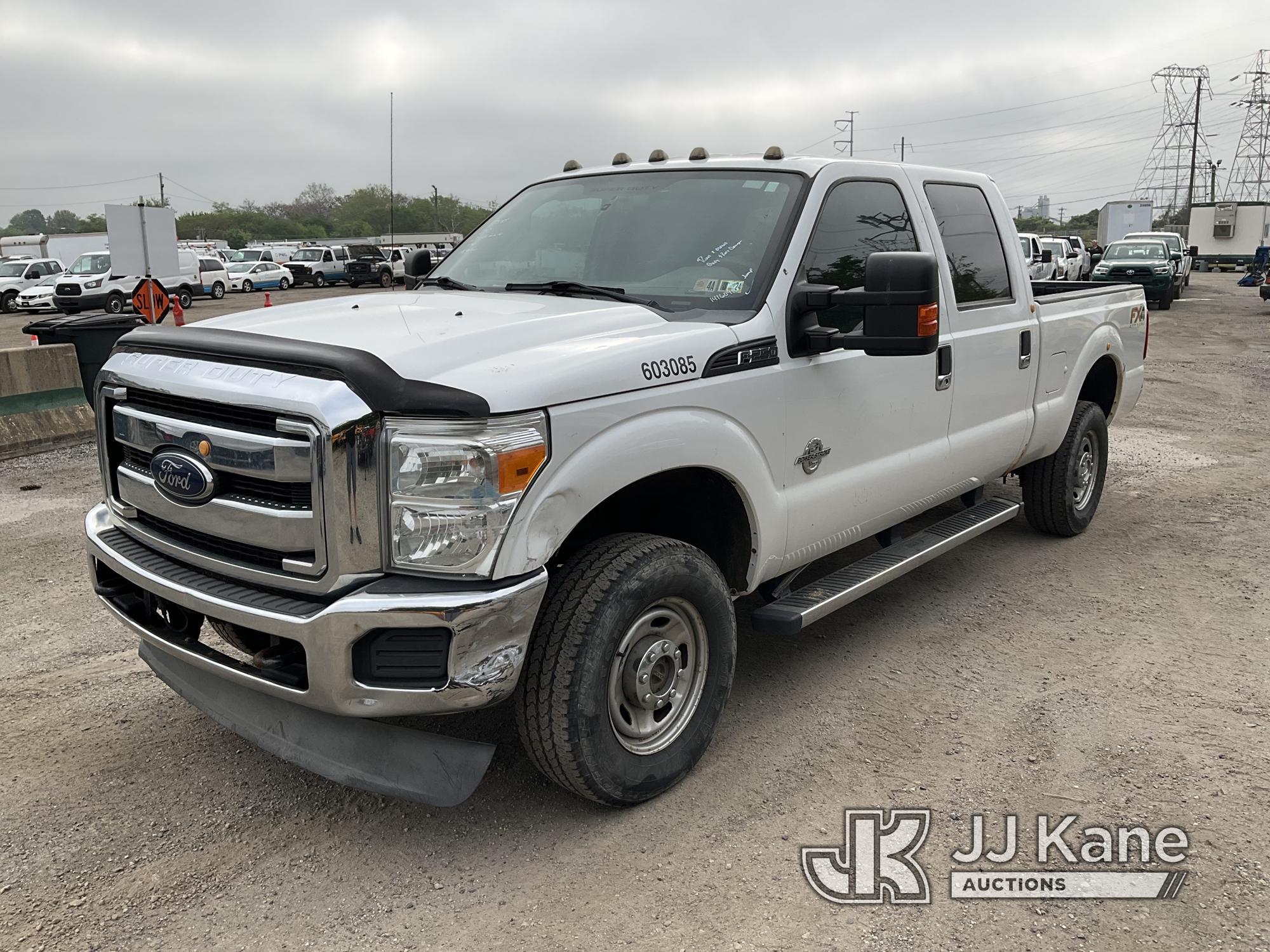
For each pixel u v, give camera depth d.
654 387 3.09
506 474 2.69
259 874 2.95
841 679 4.22
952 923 2.70
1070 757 3.57
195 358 3.02
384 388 2.66
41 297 28.98
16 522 6.58
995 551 5.98
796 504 3.70
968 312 4.67
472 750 2.91
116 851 3.05
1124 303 6.33
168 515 3.10
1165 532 6.34
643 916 2.74
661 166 4.31
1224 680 4.20
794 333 3.60
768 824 3.17
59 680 4.24
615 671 3.08
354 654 2.71
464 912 2.77
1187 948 2.60
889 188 4.32
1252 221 49.94
